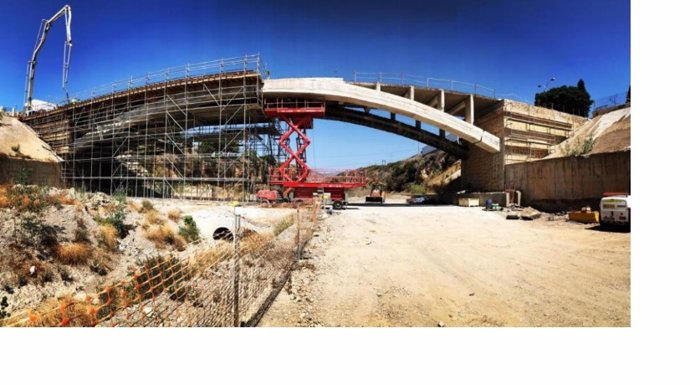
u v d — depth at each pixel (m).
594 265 9.34
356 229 16.77
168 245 11.99
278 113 30.08
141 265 9.49
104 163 37.12
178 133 30.36
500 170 32.59
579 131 34.38
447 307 6.27
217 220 14.48
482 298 6.75
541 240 13.61
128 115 31.31
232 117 30.81
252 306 5.92
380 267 9.11
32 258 7.90
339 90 30.52
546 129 34.69
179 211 15.68
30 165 29.95
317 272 8.35
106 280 8.74
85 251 9.07
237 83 28.97
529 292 7.11
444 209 28.09
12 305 6.72
